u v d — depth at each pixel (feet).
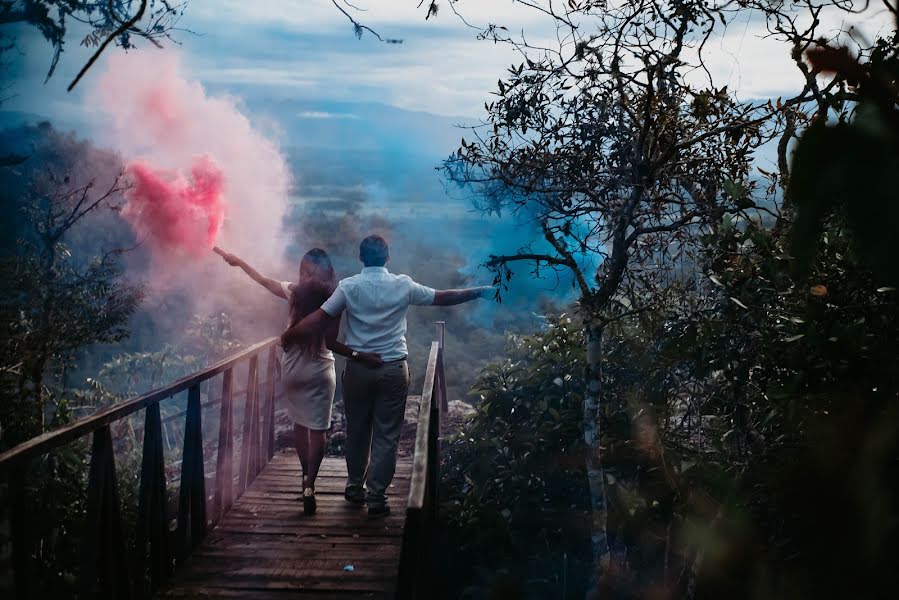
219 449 16.39
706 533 11.16
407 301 16.14
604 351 15.81
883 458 3.85
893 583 3.87
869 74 2.59
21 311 18.37
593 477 12.30
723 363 11.69
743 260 11.35
